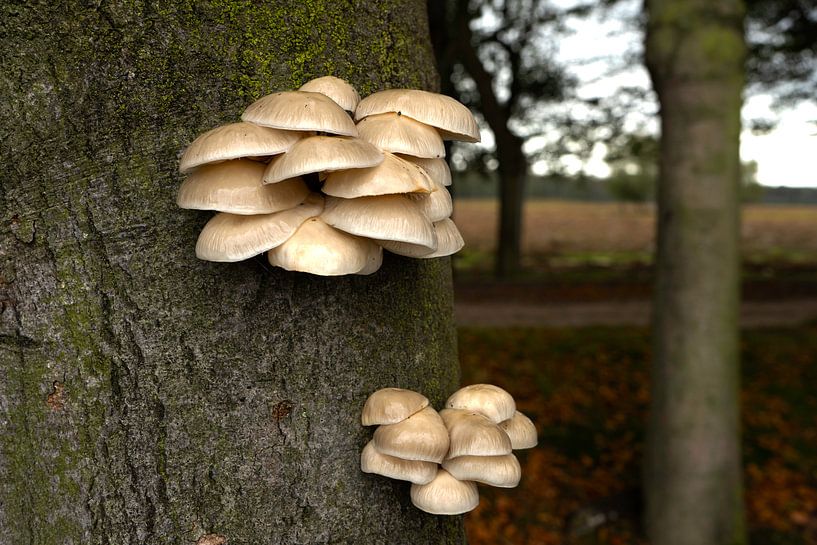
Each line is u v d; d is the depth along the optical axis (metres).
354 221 0.51
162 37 0.52
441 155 0.54
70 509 0.53
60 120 0.52
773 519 1.64
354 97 0.54
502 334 3.14
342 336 0.56
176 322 0.53
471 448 0.55
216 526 0.54
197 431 0.53
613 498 1.65
